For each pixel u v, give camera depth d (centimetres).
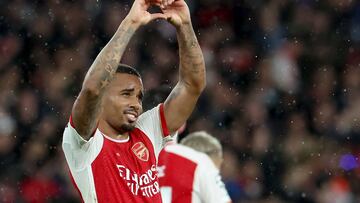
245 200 3297
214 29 4303
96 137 1374
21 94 3694
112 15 4022
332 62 4238
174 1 1398
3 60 3862
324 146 3597
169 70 3891
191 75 1436
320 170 3469
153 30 4012
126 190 1375
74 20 4009
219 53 4147
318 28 4353
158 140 1441
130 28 1333
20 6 4044
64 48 3934
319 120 3866
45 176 3247
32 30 3981
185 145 1994
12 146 3381
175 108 1441
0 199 3222
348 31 4359
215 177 1914
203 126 3528
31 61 3875
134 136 1420
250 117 3725
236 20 4334
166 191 1916
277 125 3756
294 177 3397
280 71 4088
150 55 3941
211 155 1984
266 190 3366
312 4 4422
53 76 3766
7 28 3994
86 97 1303
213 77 3956
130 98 1395
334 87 4112
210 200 1900
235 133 3609
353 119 3803
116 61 1313
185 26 1412
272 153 3500
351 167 3509
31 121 3475
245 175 3372
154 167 1422
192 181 1906
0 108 3516
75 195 3184
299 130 3734
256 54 4181
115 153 1384
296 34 4312
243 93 3950
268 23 4312
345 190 3425
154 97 1873
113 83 1392
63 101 3597
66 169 3241
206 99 3775
